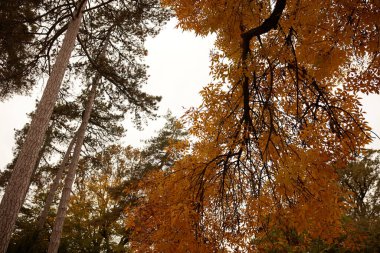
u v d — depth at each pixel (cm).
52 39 945
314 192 340
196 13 345
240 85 364
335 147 336
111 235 1942
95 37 1127
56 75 771
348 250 555
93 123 1447
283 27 345
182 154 444
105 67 1089
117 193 1590
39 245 998
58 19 920
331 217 350
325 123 348
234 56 351
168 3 361
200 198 388
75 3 823
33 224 1155
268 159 348
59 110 1390
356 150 332
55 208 1992
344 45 297
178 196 399
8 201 625
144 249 407
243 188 422
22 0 851
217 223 430
